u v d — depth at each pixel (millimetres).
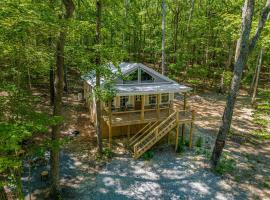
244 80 35406
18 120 9719
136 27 34656
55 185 12234
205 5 37844
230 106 14531
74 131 18984
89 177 14250
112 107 19359
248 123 23141
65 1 10750
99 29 14219
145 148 16641
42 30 9086
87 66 11906
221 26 29109
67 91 27719
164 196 12984
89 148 17203
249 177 15016
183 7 35250
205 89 32969
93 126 20297
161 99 20938
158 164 15914
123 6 30406
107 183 13797
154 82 19312
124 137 19203
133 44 40438
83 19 15273
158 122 19219
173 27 36875
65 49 11570
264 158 17328
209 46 34406
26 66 11781
